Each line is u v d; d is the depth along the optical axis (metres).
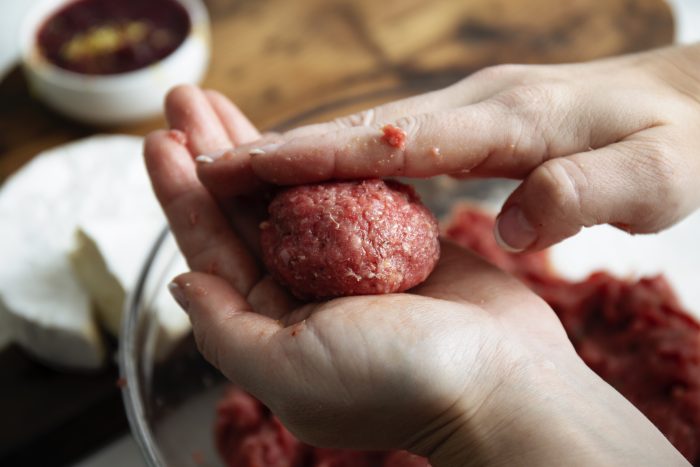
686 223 0.41
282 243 0.28
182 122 0.33
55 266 0.42
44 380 0.41
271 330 0.27
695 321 0.36
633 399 0.34
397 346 0.26
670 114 0.29
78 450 0.41
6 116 0.51
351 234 0.27
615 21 0.53
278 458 0.35
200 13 0.52
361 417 0.27
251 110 0.50
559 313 0.36
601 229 0.41
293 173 0.28
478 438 0.26
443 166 0.29
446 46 0.53
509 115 0.29
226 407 0.36
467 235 0.40
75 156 0.46
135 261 0.40
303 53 0.53
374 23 0.54
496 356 0.27
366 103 0.38
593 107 0.29
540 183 0.28
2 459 0.39
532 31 0.53
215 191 0.31
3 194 0.45
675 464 0.26
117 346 0.43
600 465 0.25
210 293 0.29
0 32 0.57
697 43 0.32
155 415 0.34
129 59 0.50
